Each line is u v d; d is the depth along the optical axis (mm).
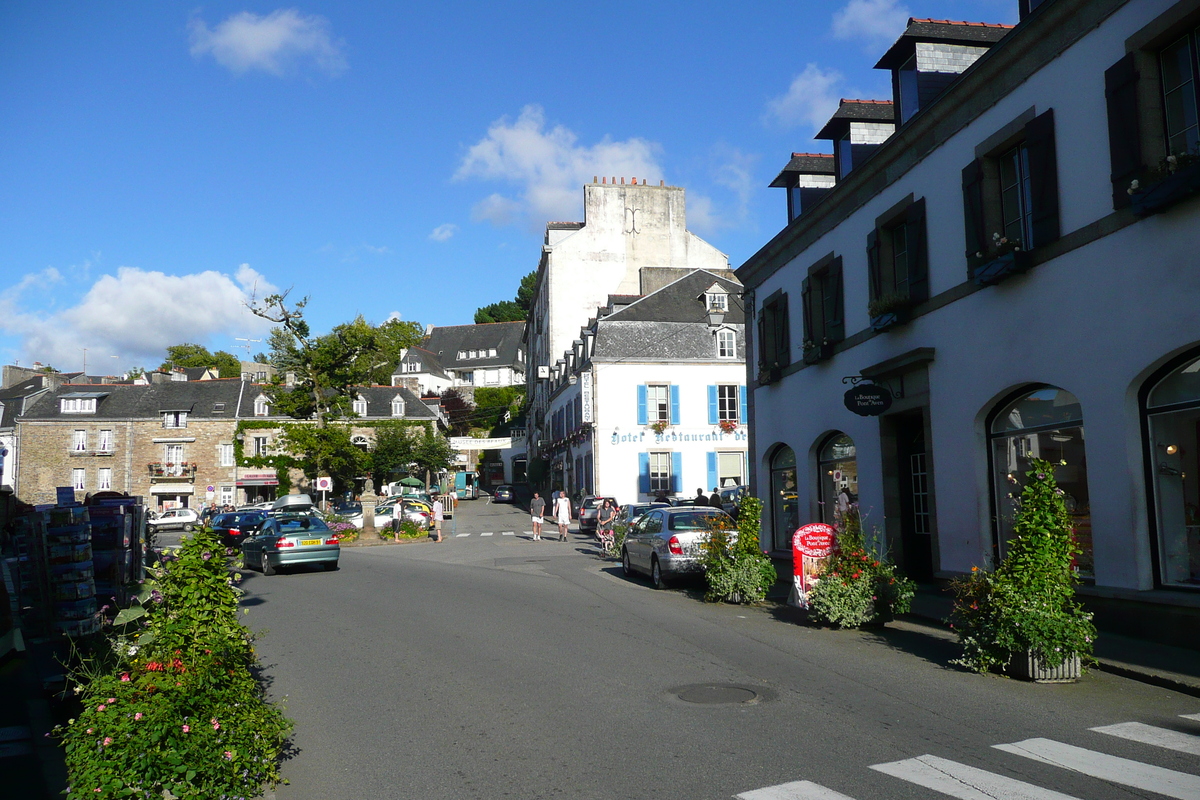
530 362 74312
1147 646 9523
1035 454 12070
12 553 28109
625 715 7426
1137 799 5160
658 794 5484
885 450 15773
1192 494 9508
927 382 14258
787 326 20078
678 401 41688
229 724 5625
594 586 17797
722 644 10727
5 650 10633
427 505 44344
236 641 6242
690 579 16906
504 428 92250
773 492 21422
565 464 50031
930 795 5293
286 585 19203
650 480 41062
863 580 11719
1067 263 10969
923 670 9000
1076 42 10766
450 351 113438
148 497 64188
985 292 12688
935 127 13891
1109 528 10352
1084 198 10648
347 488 63375
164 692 5418
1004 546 12617
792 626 12133
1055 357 11211
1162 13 9398
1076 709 7344
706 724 7047
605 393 41344
